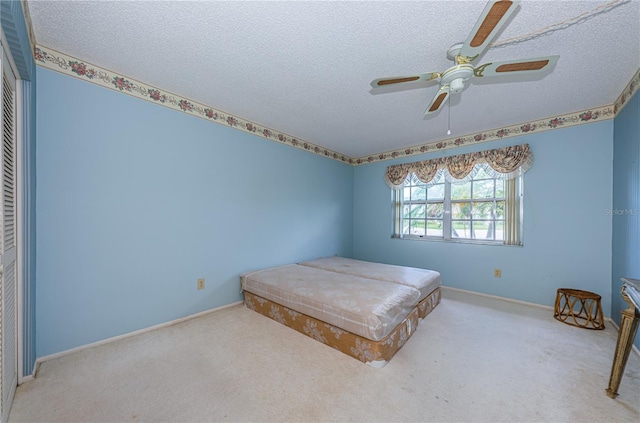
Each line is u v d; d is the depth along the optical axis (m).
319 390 1.52
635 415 1.33
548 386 1.56
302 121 3.03
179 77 2.12
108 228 2.05
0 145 1.16
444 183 3.72
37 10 1.41
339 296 2.13
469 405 1.41
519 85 2.15
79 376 1.62
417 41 1.63
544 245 2.91
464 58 1.46
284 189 3.49
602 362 1.80
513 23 1.45
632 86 2.06
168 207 2.38
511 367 1.75
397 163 4.18
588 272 2.66
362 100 2.46
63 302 1.85
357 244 4.69
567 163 2.77
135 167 2.18
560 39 1.58
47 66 1.77
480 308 2.85
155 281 2.30
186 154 2.50
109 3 1.36
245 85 2.22
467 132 3.37
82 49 1.78
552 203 2.86
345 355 1.90
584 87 2.19
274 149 3.34
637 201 2.00
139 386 1.54
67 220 1.86
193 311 2.55
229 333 2.23
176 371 1.69
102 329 2.02
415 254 3.94
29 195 1.58
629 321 1.42
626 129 2.21
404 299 2.11
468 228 3.51
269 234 3.29
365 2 1.33
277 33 1.57
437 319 2.54
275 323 2.43
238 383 1.58
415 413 1.35
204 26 1.53
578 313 2.63
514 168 3.01
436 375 1.67
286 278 2.71
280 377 1.64
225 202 2.82
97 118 1.99
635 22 1.42
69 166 1.87
